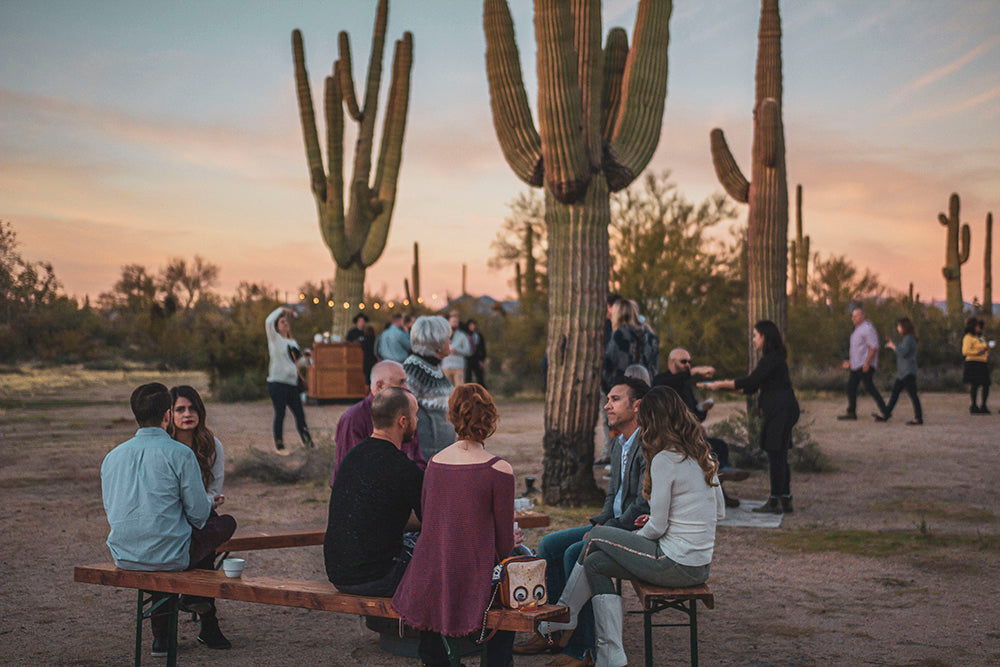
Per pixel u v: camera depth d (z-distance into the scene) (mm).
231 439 13375
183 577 4109
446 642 3557
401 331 15766
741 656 4387
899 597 5379
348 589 3830
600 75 8109
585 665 4293
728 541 6926
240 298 28297
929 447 12133
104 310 52344
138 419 4328
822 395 21266
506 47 8344
